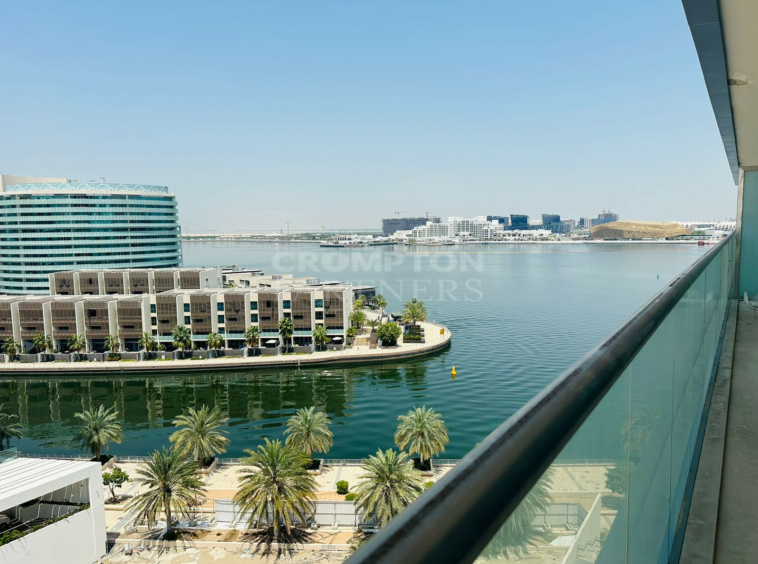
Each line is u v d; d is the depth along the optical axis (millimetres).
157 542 27312
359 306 103438
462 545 735
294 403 57844
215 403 58438
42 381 67312
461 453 44812
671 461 3133
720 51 4617
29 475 24656
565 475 1330
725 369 6516
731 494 3695
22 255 113375
